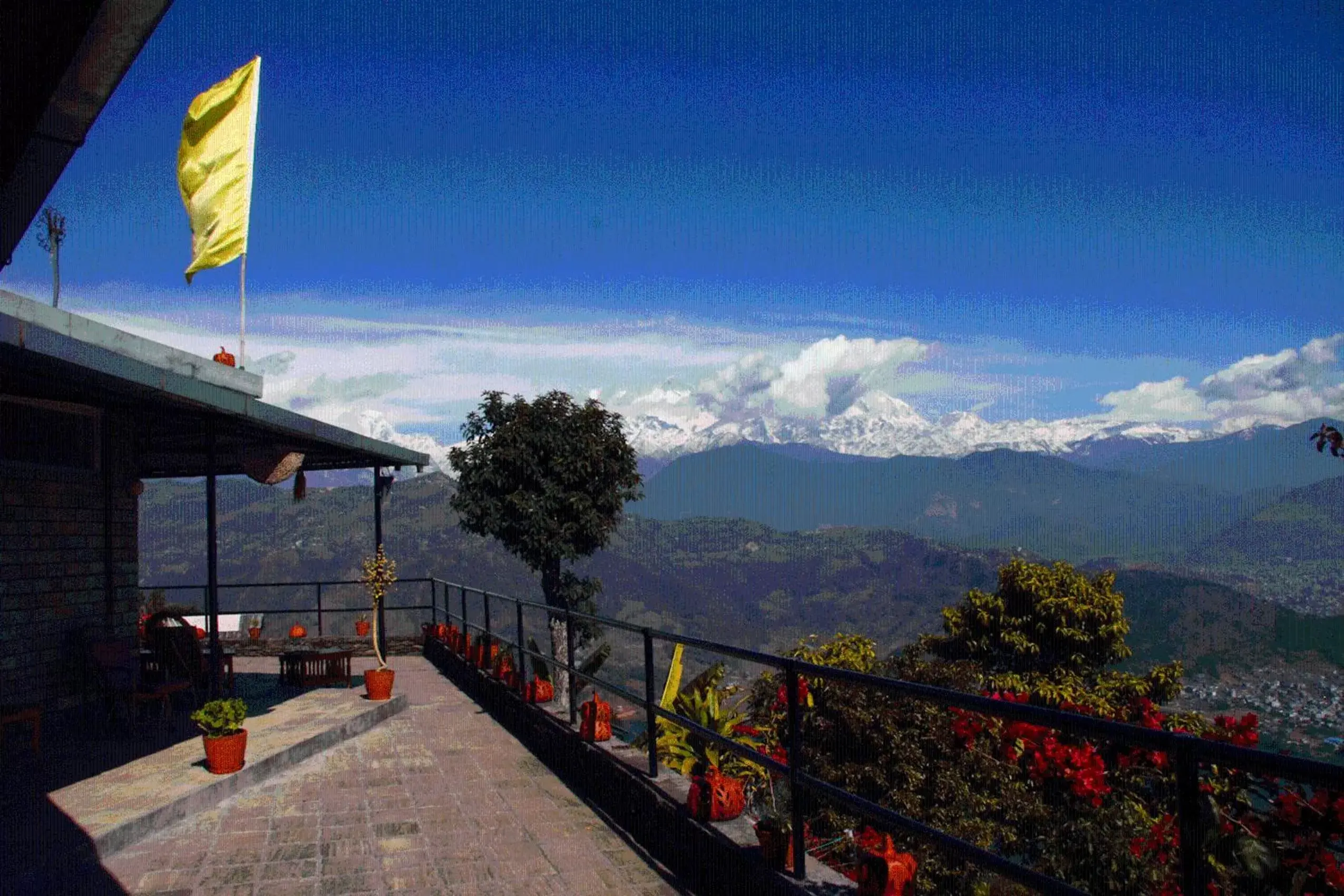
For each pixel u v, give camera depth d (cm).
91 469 965
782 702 893
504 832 630
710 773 539
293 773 791
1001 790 684
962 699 298
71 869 552
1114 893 496
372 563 1209
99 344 682
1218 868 338
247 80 922
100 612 966
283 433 925
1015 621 1331
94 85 402
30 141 449
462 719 1035
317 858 577
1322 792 347
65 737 837
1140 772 560
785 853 441
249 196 909
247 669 1422
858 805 368
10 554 854
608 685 689
